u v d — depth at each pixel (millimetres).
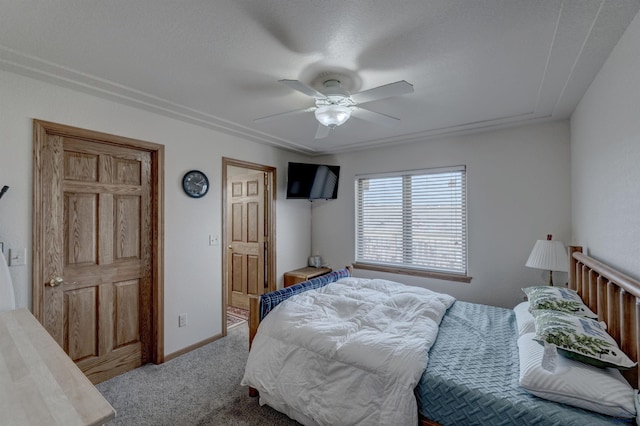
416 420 1472
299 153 4289
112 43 1622
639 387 1220
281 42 1612
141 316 2670
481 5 1316
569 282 2420
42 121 2041
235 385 2359
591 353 1319
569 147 2807
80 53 1719
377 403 1559
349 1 1299
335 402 1666
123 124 2463
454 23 1442
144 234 2684
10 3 1295
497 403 1332
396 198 3852
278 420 1961
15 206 1937
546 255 2559
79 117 2219
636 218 1370
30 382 886
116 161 2504
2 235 1888
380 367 1601
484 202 3225
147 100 2395
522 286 3033
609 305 1563
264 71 1932
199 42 1616
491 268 3184
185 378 2459
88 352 2348
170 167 2795
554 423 1206
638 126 1330
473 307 2529
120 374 2514
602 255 1862
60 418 731
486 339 1919
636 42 1339
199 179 3020
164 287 2748
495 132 3174
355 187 4160
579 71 1889
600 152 1875
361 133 3314
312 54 1730
